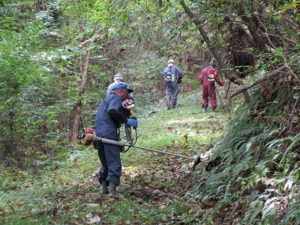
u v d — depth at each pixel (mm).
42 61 10383
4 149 11164
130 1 6508
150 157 8914
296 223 3795
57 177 8391
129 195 6406
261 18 5434
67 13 9953
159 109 18562
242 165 5246
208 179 5828
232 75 6055
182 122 13273
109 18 6855
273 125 5410
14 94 10539
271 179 4363
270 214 4012
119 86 6512
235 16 5508
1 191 7652
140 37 6895
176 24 6238
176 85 17609
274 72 4828
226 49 6164
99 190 6738
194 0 5680
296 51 5012
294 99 5238
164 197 6273
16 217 5621
